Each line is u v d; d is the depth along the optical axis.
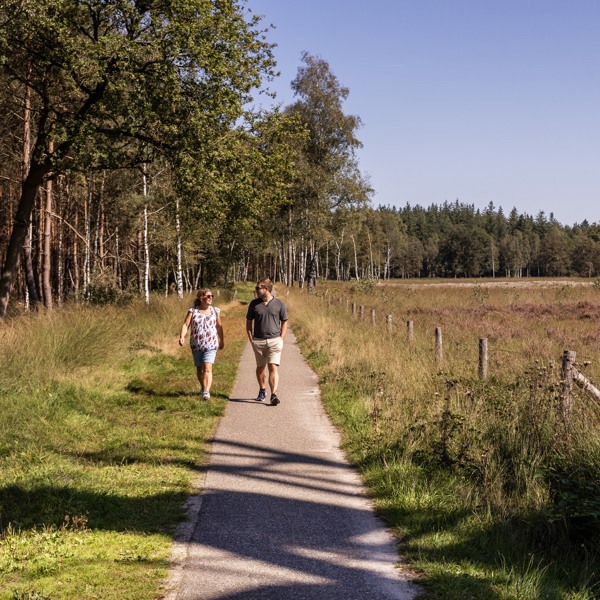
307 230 53.12
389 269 175.50
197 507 5.79
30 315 14.67
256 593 4.11
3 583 4.16
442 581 4.26
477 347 14.57
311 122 50.59
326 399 10.71
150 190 30.89
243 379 13.05
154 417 9.23
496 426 7.28
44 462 6.79
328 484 6.55
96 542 4.88
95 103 19.23
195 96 18.78
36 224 33.34
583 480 5.38
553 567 4.57
